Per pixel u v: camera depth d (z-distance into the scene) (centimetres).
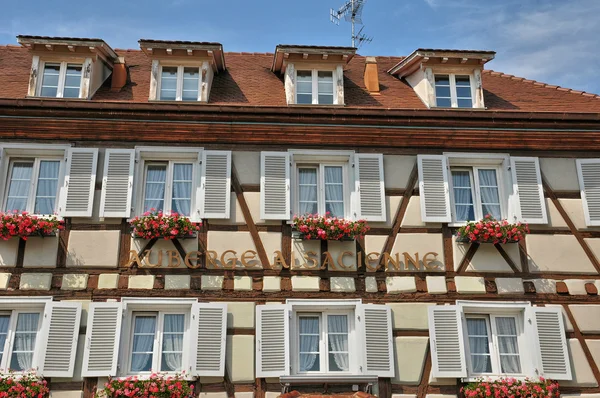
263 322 1035
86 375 980
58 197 1097
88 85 1184
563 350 1058
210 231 1087
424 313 1067
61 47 1194
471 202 1172
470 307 1076
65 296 1029
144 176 1135
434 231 1121
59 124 1120
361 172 1140
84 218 1077
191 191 1127
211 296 1048
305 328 1065
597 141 1202
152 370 1014
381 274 1084
